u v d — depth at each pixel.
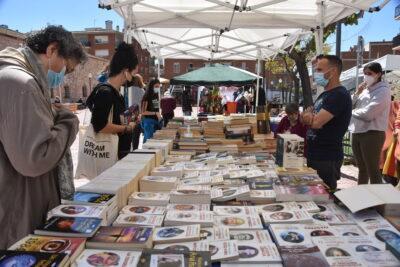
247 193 2.12
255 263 1.37
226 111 12.52
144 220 1.75
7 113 1.55
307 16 5.60
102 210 1.65
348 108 3.12
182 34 7.92
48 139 1.60
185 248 1.45
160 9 5.30
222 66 9.66
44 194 1.87
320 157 3.22
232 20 5.58
